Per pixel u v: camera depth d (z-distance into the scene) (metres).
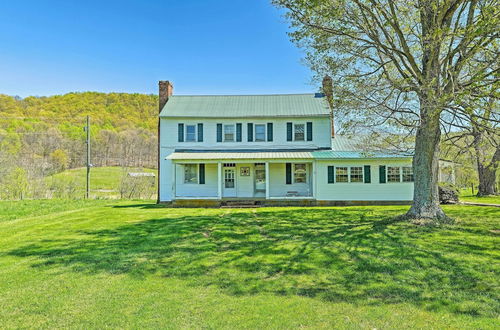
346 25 12.39
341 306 5.34
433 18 10.72
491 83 9.54
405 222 12.26
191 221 13.98
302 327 4.63
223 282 6.52
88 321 4.82
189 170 23.14
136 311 5.16
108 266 7.54
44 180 32.72
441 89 10.57
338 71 12.88
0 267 7.49
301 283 6.44
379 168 20.38
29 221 14.48
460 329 4.55
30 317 4.96
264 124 23.05
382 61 13.05
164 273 7.07
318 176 20.70
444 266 7.30
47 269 7.32
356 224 12.51
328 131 22.72
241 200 21.31
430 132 12.30
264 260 7.98
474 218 13.26
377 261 7.73
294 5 12.28
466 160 15.38
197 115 23.02
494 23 8.95
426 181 12.60
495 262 7.50
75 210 19.08
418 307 5.30
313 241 9.82
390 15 12.34
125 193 31.84
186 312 5.12
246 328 4.60
